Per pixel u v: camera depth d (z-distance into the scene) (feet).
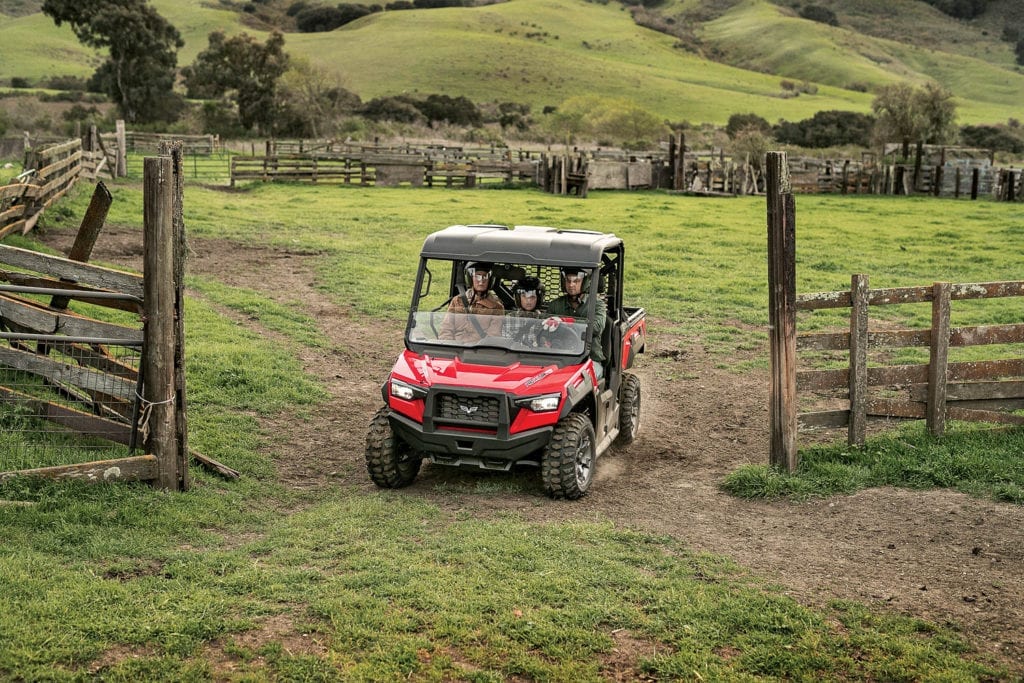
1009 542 23.22
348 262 65.67
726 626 18.65
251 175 116.57
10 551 19.97
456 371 26.58
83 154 84.43
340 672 16.39
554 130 283.59
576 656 17.30
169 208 23.97
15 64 464.24
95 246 59.93
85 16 251.60
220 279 57.77
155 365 24.30
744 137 136.36
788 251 28.37
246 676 15.99
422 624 18.21
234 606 18.61
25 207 53.42
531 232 29.73
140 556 20.85
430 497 26.76
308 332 47.09
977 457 28.71
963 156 164.55
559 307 28.45
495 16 635.25
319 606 18.65
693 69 572.51
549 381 26.23
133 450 25.00
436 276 32.04
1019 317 52.60
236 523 24.18
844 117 304.09
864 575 21.47
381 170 121.19
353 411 35.68
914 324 52.01
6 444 24.95
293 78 249.14
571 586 20.17
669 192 125.70
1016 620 19.27
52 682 15.35
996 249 76.74
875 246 78.07
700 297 58.90
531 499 26.63
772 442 29.17
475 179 122.31
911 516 25.02
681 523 24.98
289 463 29.76
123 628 17.20
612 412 30.73
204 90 300.61
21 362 24.81
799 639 18.19
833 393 39.63
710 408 37.88
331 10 641.40
